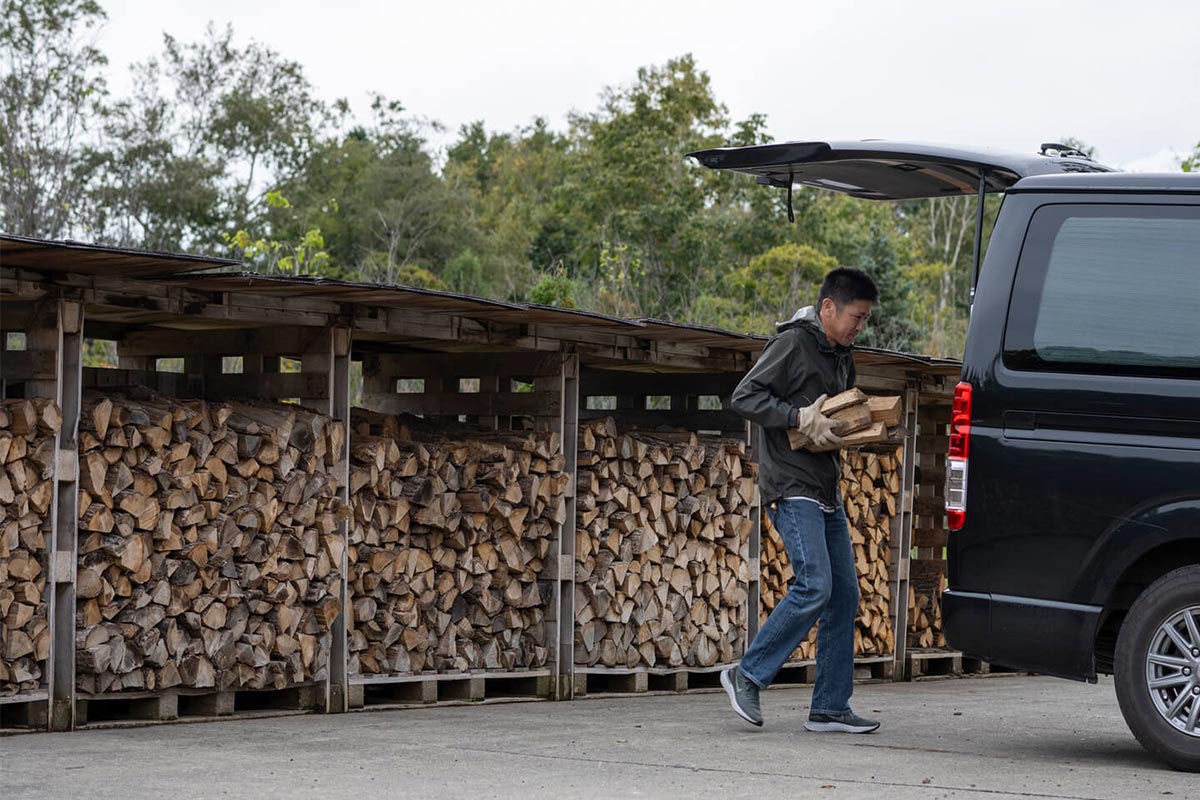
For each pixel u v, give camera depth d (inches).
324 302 283.6
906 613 422.9
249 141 2043.6
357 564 293.3
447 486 308.7
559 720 274.7
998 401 224.2
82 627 247.0
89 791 178.5
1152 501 211.6
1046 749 236.4
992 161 261.9
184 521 261.7
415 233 2015.3
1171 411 212.1
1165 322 216.1
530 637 326.3
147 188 1835.6
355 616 291.4
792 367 243.9
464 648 311.1
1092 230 223.8
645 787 186.7
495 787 186.1
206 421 267.1
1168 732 208.5
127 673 253.0
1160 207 220.7
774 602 382.9
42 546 239.9
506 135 2819.9
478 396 342.3
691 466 354.0
